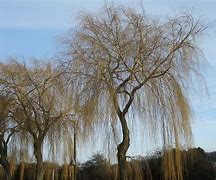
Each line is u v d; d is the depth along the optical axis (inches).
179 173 753.0
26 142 1323.8
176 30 753.0
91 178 1176.8
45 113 1174.3
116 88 740.0
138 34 741.3
